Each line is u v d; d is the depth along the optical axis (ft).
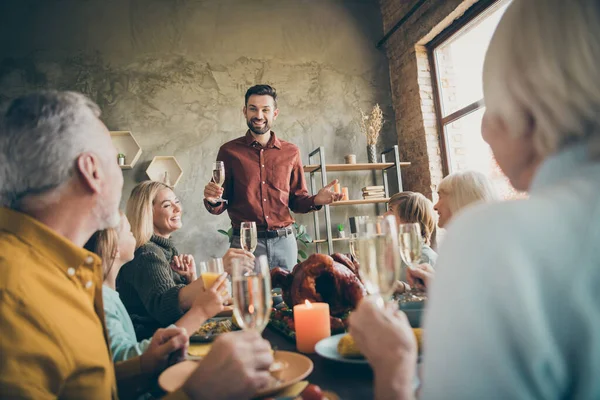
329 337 3.00
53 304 2.09
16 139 2.23
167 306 4.66
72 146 2.30
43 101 2.30
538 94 1.39
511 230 1.18
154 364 2.95
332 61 16.02
